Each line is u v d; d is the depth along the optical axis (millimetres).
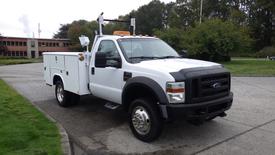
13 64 33375
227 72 5348
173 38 29672
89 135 5570
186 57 6555
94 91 6605
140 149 4852
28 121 5945
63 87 7668
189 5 69000
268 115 6973
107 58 5926
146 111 5062
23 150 4406
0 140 4730
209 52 26406
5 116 6262
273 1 38344
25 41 76750
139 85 5102
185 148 4883
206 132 5703
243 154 4609
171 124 6215
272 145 4988
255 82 12945
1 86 11320
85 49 8234
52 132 5367
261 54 49094
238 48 26281
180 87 4676
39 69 22922
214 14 68875
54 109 7691
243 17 59375
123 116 6961
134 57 5723
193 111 4719
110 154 4664
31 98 9242
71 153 4633
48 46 80125
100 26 7238
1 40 72938
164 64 5207
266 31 63094
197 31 26344
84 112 7363
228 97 5320
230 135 5523
